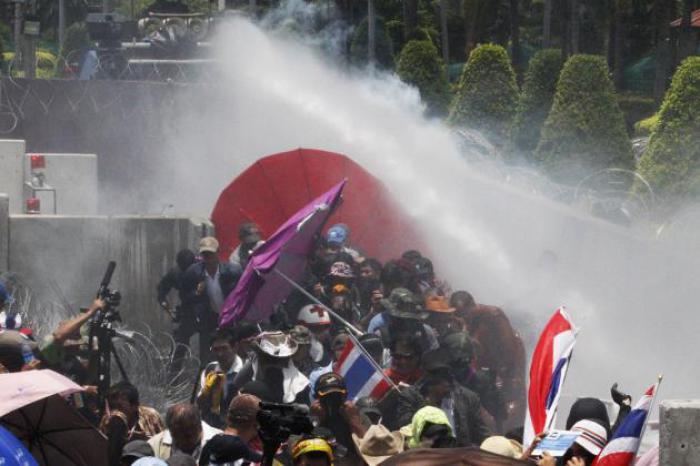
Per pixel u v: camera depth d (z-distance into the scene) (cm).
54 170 5681
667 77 14562
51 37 18225
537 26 18888
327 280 3841
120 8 16138
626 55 18438
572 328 2125
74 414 2116
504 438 2325
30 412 2098
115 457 2381
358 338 3228
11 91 6681
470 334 3409
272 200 4472
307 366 3159
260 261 3562
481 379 3145
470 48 17188
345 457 2358
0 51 13362
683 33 14025
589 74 8306
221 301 3903
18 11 10550
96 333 3048
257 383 2608
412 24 14050
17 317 3191
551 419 2058
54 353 2914
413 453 1553
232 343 3084
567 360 2098
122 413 2458
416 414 2370
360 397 2714
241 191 4462
